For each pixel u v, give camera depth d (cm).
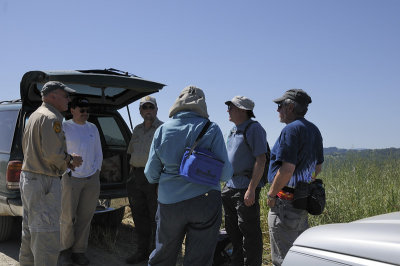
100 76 437
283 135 281
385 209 495
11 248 477
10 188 426
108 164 520
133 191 444
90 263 438
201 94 283
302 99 296
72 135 425
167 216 265
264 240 483
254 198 329
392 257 137
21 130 444
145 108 436
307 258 164
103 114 541
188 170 254
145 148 436
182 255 449
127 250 486
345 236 160
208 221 263
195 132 269
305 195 278
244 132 338
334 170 665
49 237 338
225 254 404
